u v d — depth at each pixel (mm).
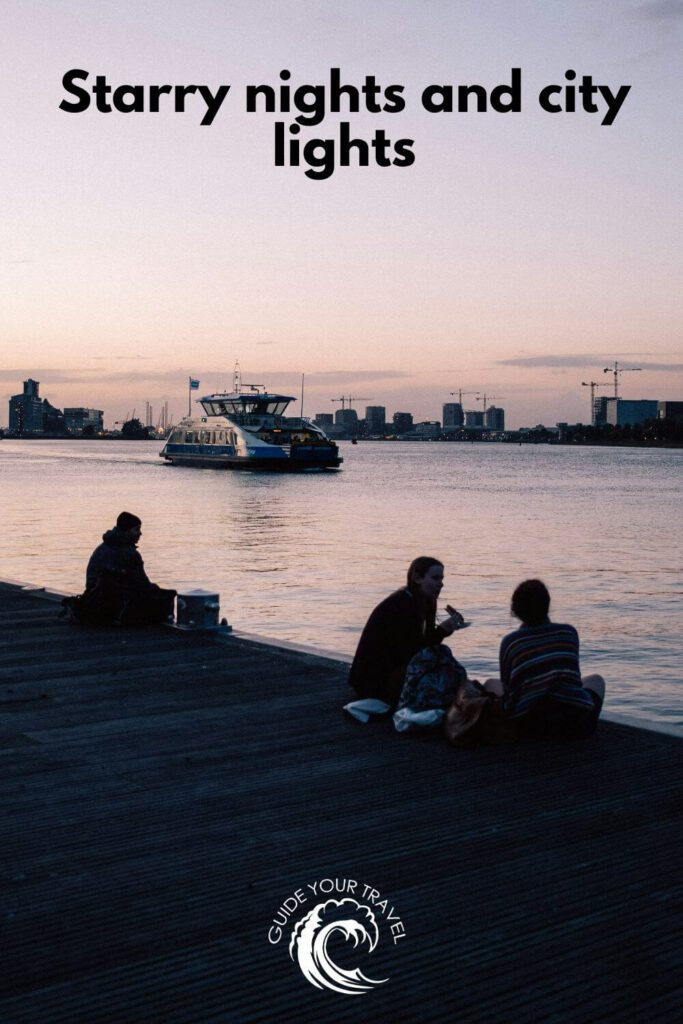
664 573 29734
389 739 7078
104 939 4168
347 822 5465
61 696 8312
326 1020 3607
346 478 100875
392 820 5496
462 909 4430
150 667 9508
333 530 44188
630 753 6719
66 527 43188
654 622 21203
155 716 7684
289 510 56969
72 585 25453
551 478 106562
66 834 5289
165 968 3947
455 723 6898
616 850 5070
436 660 7285
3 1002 3691
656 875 4773
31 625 11875
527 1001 3723
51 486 80688
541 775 6254
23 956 4027
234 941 4164
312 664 9680
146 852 5059
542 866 4879
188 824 5438
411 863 4926
